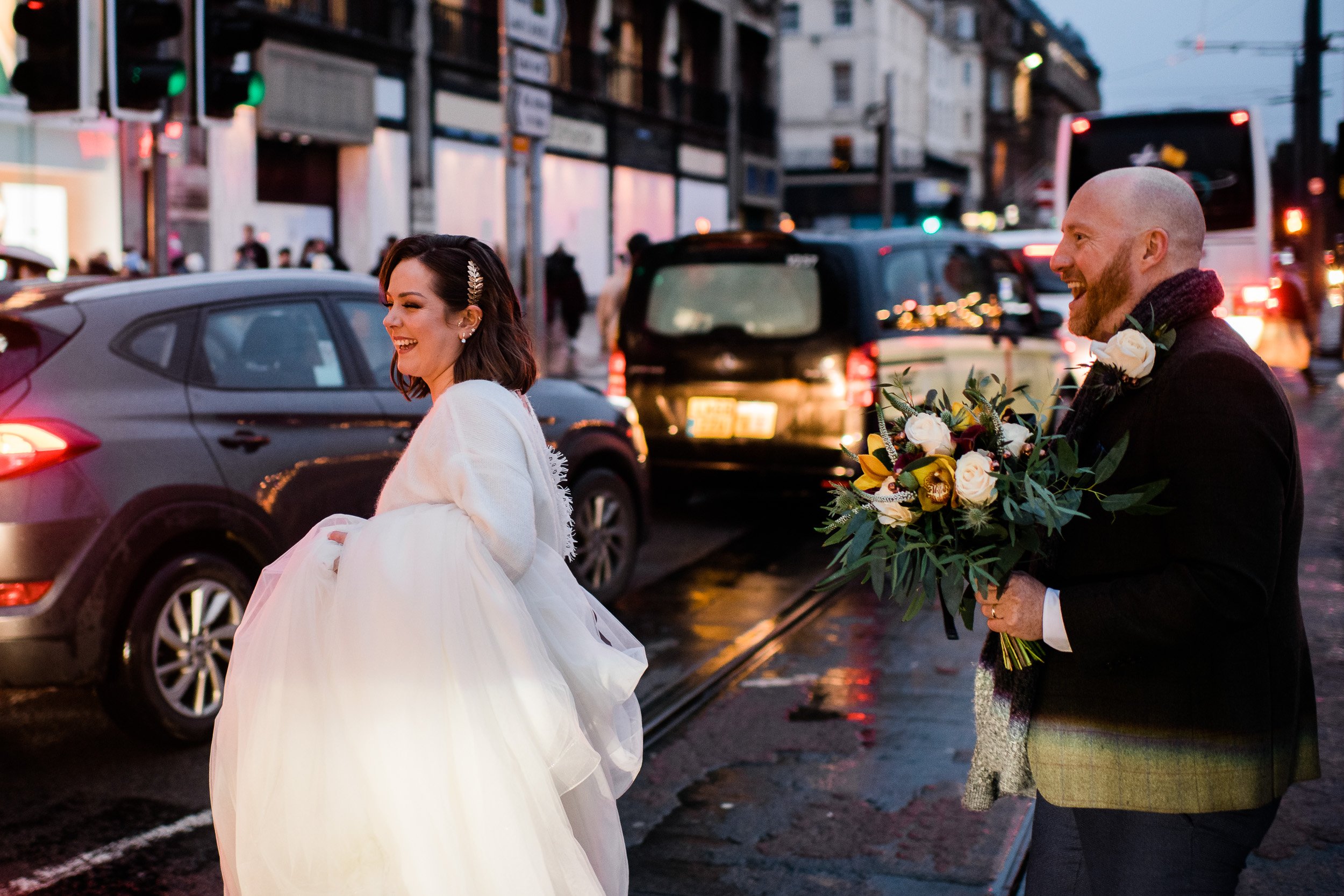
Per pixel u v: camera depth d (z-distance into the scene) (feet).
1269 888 12.03
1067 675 7.20
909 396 7.59
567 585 8.52
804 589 24.17
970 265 31.19
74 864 12.67
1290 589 7.16
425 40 86.79
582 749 7.95
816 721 16.67
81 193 62.85
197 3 25.66
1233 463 6.59
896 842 13.01
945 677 18.54
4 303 15.47
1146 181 7.31
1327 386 61.87
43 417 14.40
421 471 8.16
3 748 16.06
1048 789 7.20
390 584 7.88
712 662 19.31
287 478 16.65
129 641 15.19
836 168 123.13
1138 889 7.04
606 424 22.66
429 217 87.86
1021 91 279.90
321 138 77.41
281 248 78.18
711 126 135.44
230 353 16.66
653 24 124.88
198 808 14.11
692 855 12.78
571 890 7.80
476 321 8.38
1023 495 6.83
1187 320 7.10
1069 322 7.77
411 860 7.64
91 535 14.47
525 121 41.06
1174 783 6.90
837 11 196.34
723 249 28.53
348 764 7.86
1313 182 88.17
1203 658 6.93
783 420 27.50
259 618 8.46
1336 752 15.37
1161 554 6.93
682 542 28.66
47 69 24.66
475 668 7.79
